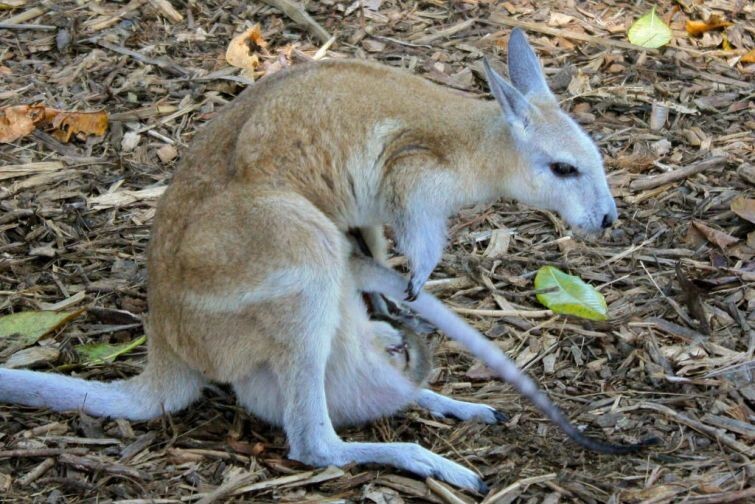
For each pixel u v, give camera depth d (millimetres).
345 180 5941
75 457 5449
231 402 6098
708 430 5754
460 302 7055
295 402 5465
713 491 5262
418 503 5285
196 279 5496
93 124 8414
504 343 6637
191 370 5871
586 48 9719
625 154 8453
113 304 6906
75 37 9406
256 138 5781
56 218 7566
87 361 6344
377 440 5883
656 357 6402
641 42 9656
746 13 10281
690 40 9898
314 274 5398
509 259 7414
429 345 6637
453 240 7660
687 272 7203
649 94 9164
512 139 6129
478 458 5605
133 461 5512
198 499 5215
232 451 5613
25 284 7000
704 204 7848
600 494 5266
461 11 10133
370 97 5988
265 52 9430
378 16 10023
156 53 9352
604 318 6633
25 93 8789
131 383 5895
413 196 5941
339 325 5617
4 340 6453
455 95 6375
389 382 5824
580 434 5449
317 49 9531
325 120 5879
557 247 7566
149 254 5832
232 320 5473
